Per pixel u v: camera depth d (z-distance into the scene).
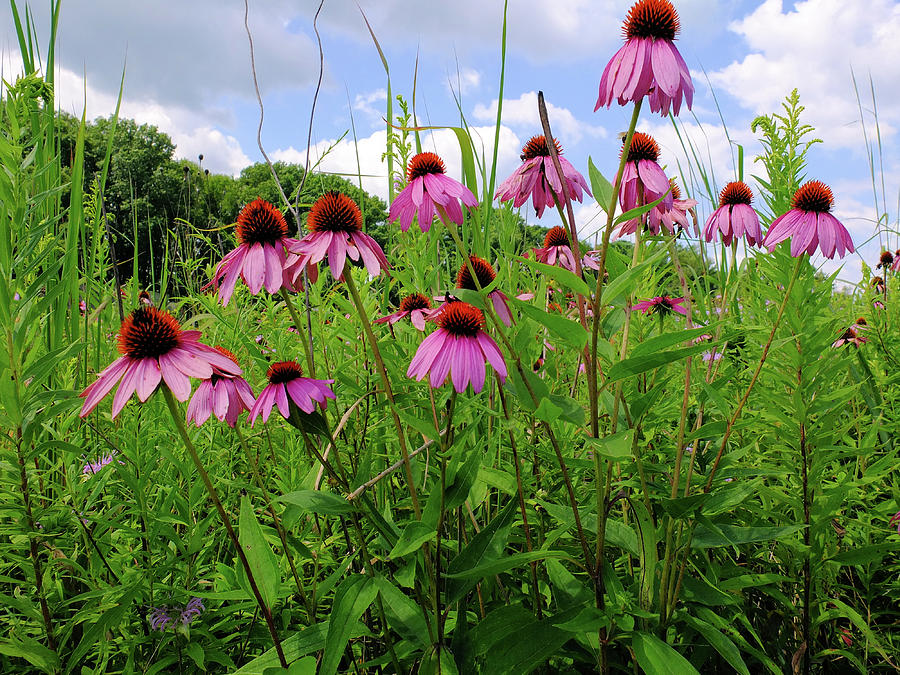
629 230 2.25
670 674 1.47
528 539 1.91
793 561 2.27
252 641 2.27
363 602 1.53
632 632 1.60
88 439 2.83
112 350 3.56
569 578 1.86
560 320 1.51
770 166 2.36
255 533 1.63
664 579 1.82
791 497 2.21
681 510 1.68
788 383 2.16
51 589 2.01
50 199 2.91
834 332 2.12
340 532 2.54
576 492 2.49
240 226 1.79
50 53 3.07
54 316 2.87
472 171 2.01
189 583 2.20
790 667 2.29
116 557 2.22
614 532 1.97
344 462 2.89
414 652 1.94
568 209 1.68
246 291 3.80
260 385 2.96
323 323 3.05
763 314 2.54
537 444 2.59
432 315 1.93
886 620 2.57
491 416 2.46
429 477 2.57
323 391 1.78
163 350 1.52
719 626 1.86
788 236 1.95
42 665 1.77
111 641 2.08
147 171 30.56
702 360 2.98
